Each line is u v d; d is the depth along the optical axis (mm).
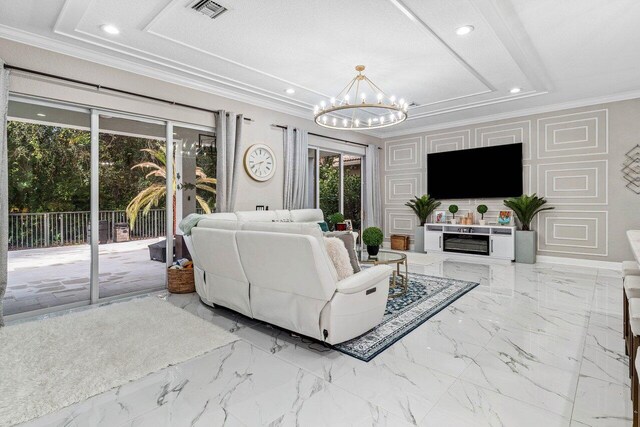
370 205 6965
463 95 4789
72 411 1678
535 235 5496
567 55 3484
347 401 1752
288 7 2625
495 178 5875
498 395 1795
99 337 2529
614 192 4895
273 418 1620
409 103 5137
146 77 3811
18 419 1605
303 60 3594
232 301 2891
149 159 4027
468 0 2516
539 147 5488
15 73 2969
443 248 6184
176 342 2451
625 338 2383
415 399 1766
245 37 3098
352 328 2350
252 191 4883
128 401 1761
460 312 3096
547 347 2367
